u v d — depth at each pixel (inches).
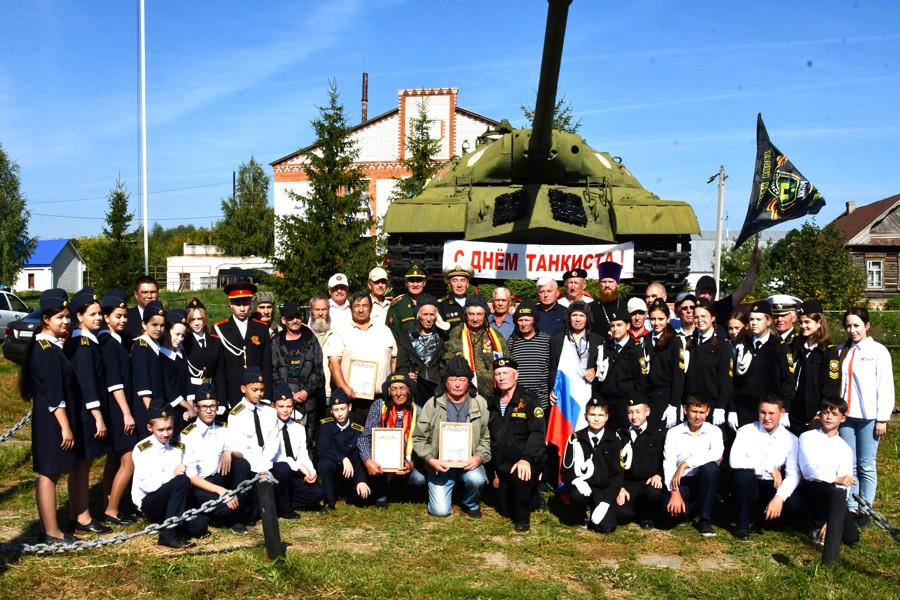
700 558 288.0
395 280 514.3
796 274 1359.5
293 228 791.1
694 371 350.0
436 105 1860.2
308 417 382.0
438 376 367.6
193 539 293.6
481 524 326.3
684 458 322.0
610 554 291.0
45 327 282.5
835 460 307.6
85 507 302.0
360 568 260.4
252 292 368.8
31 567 257.6
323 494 336.5
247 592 240.7
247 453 319.9
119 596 238.7
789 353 346.9
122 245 1318.9
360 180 834.8
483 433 337.4
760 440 319.3
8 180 2363.4
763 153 514.9
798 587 252.4
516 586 252.2
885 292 1920.5
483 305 358.6
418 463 352.2
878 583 258.7
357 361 368.5
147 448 299.1
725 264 1505.9
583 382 360.8
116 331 324.5
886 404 333.4
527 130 521.7
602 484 319.0
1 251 2297.0
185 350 358.9
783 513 322.0
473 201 516.7
